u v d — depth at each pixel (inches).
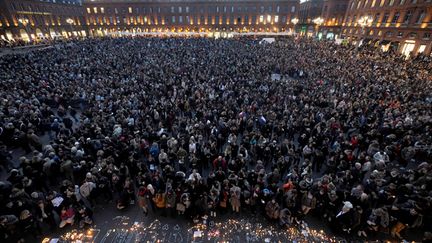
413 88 770.2
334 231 350.3
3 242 311.7
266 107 638.5
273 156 467.2
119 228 356.5
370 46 1662.2
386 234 347.6
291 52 1392.7
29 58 1177.4
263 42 1801.2
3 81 808.9
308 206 360.2
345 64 1100.5
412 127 544.7
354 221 329.1
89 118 605.6
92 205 395.9
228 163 449.4
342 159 433.1
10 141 514.3
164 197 371.9
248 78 899.4
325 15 2618.1
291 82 866.8
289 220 353.7
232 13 2935.5
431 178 369.7
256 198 369.7
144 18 3061.0
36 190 390.9
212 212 384.2
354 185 424.2
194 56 1295.5
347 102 689.0
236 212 386.6
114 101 673.0
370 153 478.3
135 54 1322.6
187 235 347.9
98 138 482.3
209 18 2989.7
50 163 394.6
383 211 327.3
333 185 353.7
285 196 362.9
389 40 1633.9
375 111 624.4
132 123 561.6
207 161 472.1
